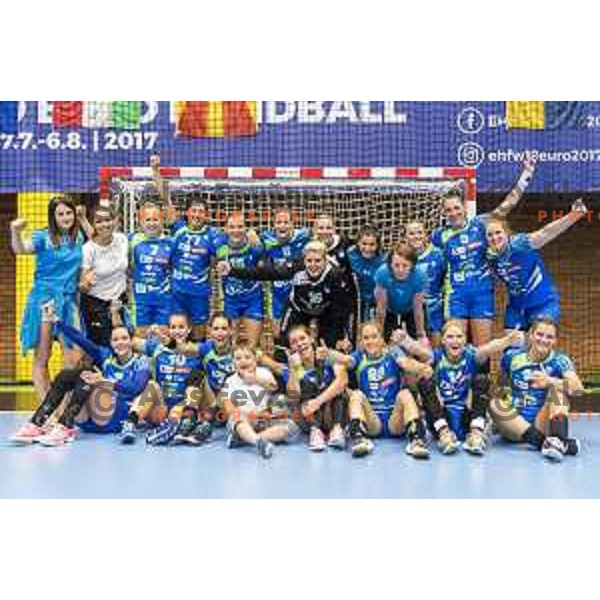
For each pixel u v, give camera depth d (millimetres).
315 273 7590
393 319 7906
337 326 7824
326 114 10641
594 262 13203
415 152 10617
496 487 5988
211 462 6703
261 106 10672
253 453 7016
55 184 10719
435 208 9781
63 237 7770
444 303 8305
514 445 7336
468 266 8086
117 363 7617
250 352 7328
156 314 8359
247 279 7879
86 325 8086
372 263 8156
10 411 9172
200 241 8305
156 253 8266
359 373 7352
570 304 13273
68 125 10703
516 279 8102
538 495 5777
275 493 5820
